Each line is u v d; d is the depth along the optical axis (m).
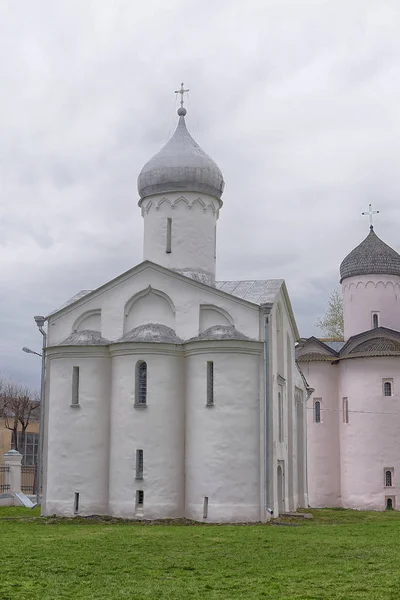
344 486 50.22
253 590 15.73
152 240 38.69
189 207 38.41
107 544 23.09
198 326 34.19
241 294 36.31
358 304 54.94
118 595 15.16
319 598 14.84
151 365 32.91
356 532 27.67
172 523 30.92
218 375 32.44
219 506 31.47
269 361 33.22
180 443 32.97
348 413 50.59
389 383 49.34
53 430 34.06
